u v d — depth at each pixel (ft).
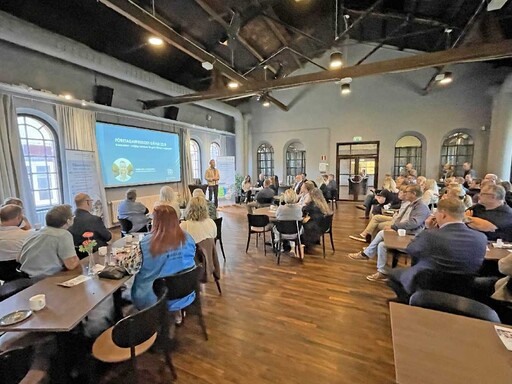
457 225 6.05
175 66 21.77
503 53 13.62
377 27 23.57
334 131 31.76
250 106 35.76
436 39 23.08
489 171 24.61
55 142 16.67
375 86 29.63
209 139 32.17
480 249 5.89
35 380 4.42
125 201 14.02
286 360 6.37
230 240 16.71
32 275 6.44
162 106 22.49
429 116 27.84
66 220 6.85
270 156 35.83
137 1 13.20
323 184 26.99
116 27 15.67
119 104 20.76
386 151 29.76
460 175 27.58
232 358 6.46
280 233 12.88
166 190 11.94
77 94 17.67
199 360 6.41
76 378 5.81
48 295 5.35
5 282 7.93
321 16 20.95
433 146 27.94
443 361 3.10
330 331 7.45
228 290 10.00
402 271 7.66
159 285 5.88
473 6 16.48
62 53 14.10
